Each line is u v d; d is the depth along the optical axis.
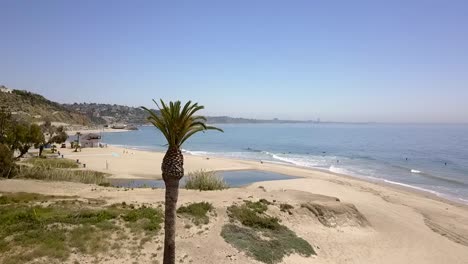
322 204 26.97
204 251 18.11
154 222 19.83
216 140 155.12
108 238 17.38
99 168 54.22
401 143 121.88
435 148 100.94
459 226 28.38
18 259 14.43
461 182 47.78
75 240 16.56
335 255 21.31
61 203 22.62
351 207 27.69
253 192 30.78
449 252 23.12
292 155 87.12
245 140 153.50
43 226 17.72
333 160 75.44
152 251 17.08
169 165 13.46
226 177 52.34
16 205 21.45
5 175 33.69
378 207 31.72
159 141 154.62
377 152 91.94
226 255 18.17
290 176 53.22
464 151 91.31
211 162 66.06
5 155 34.00
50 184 30.83
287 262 19.05
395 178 51.56
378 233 25.48
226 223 21.67
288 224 23.95
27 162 49.91
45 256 14.95
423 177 52.44
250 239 20.41
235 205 24.47
